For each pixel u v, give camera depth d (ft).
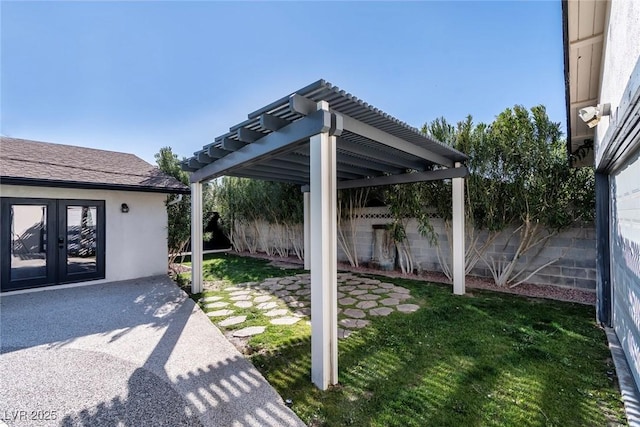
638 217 9.48
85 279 26.73
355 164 22.20
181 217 33.17
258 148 14.67
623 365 11.11
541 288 22.35
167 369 11.69
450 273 26.35
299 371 11.44
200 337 14.74
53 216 25.32
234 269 32.78
